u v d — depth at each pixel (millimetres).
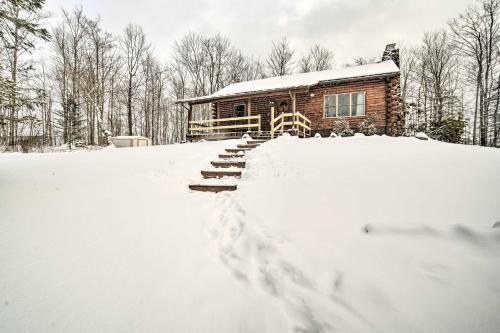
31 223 2502
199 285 1799
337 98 13883
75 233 2389
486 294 1517
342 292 1685
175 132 37062
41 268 1836
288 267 1996
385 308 1514
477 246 1928
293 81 15797
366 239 2246
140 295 1646
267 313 1541
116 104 31828
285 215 2916
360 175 3947
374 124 12305
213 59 35250
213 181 4527
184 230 2701
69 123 21188
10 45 6773
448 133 14344
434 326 1350
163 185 4184
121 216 2857
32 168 4879
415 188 3229
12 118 7078
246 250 2330
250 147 7562
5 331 1307
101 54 27875
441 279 1683
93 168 4957
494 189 2969
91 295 1607
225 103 17203
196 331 1396
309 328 1431
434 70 27484
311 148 6285
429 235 2145
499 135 21906
